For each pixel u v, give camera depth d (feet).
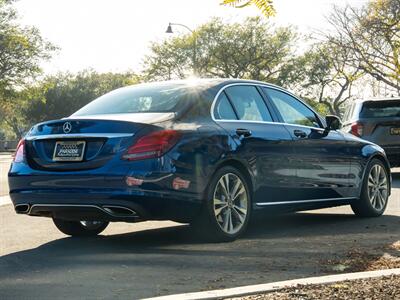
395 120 44.24
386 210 29.81
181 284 14.94
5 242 21.48
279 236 22.11
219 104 21.39
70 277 15.79
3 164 95.20
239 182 21.09
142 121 19.21
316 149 24.43
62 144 19.65
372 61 99.81
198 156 19.62
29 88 160.25
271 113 23.36
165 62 174.09
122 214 18.92
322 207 25.26
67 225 22.21
